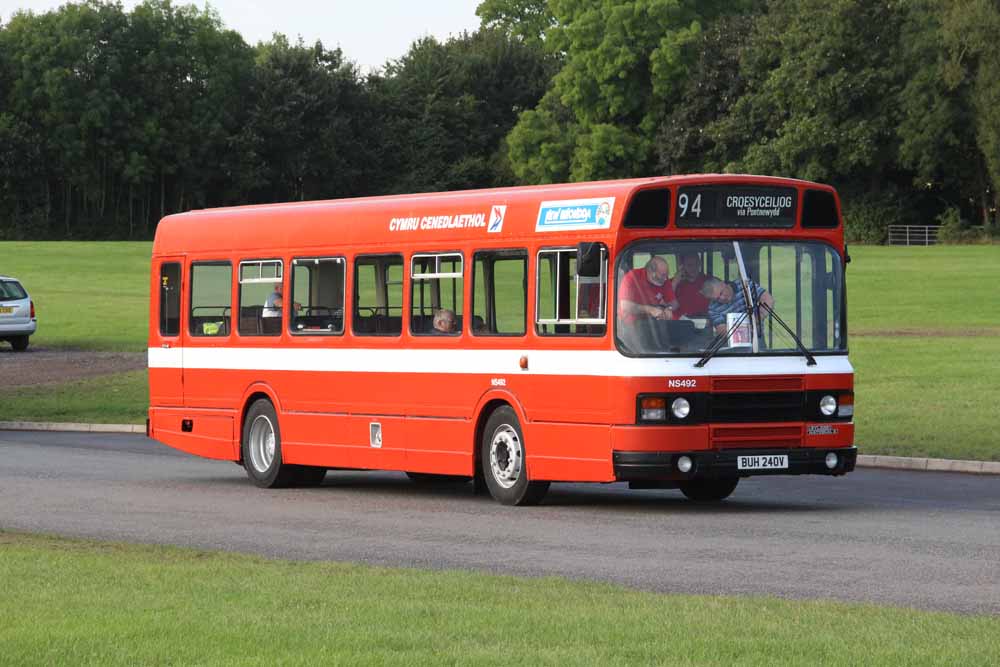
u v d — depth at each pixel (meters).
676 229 19.91
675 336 19.64
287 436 24.69
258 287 25.42
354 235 23.72
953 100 119.19
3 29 158.75
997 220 124.88
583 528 18.36
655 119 133.75
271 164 162.12
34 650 10.28
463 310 21.88
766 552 15.99
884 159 122.38
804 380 20.02
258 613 11.72
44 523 19.16
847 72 119.81
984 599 12.93
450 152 163.25
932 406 33.19
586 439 19.95
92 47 156.38
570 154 137.50
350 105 162.75
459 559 15.77
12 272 89.50
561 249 20.48
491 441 21.42
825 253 20.50
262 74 161.25
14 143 152.75
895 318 59.59
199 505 21.50
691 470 19.39
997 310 61.78
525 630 10.90
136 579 13.67
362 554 16.27
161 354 27.31
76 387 43.19
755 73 126.25
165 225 27.47
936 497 22.12
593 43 133.88
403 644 10.42
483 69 164.62
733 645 10.27
